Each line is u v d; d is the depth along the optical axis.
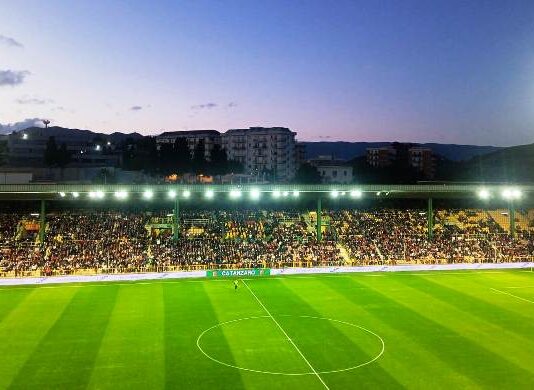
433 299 54.88
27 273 65.75
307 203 94.44
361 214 92.12
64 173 121.69
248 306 51.59
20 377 32.81
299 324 45.22
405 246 81.38
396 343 39.97
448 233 87.25
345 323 45.59
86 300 53.56
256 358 36.62
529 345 39.50
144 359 36.19
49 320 45.84
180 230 81.69
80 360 35.88
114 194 75.31
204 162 182.38
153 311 49.28
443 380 32.66
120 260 70.44
